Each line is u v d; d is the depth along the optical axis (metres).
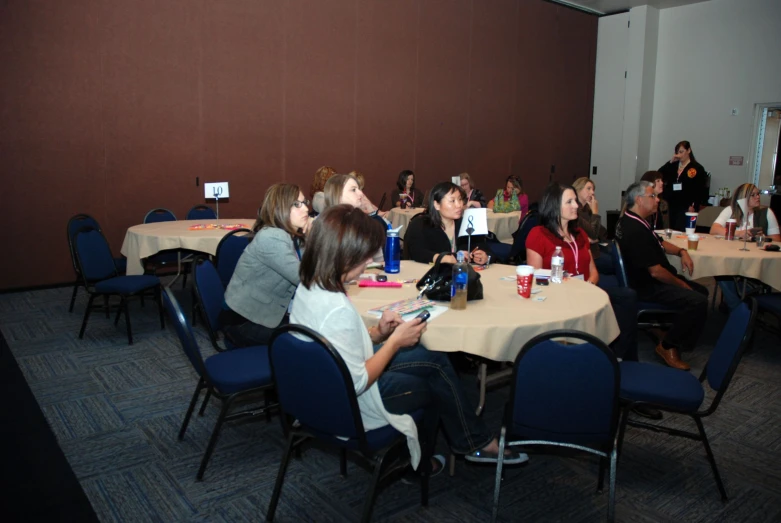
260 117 6.62
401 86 7.84
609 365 1.80
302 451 2.61
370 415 1.85
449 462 2.44
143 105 5.85
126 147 5.81
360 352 1.76
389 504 2.23
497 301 2.46
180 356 3.82
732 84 9.18
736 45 9.07
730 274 3.84
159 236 4.33
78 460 2.53
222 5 6.19
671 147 9.95
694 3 9.44
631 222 3.60
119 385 3.35
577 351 1.79
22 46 5.16
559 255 3.00
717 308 5.13
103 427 2.84
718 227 4.91
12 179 5.29
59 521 2.10
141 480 2.38
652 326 3.64
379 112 7.66
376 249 1.75
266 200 2.90
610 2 9.57
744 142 9.15
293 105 6.85
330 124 7.20
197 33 6.07
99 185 5.72
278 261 2.65
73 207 5.62
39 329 4.35
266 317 2.69
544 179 10.08
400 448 2.00
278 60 6.66
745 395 3.30
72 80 5.44
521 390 1.89
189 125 6.15
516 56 9.23
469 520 2.13
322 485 2.36
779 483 2.41
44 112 5.34
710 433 2.83
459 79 8.52
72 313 4.78
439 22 8.14
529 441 2.00
